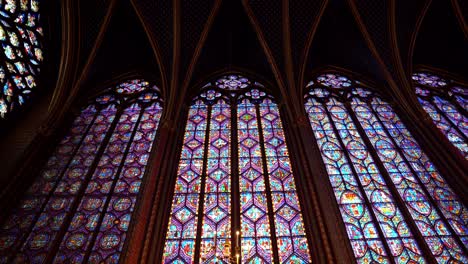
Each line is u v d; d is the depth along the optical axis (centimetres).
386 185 996
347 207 935
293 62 1335
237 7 1402
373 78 1377
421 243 854
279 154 1088
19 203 947
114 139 1152
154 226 859
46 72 1345
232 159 1075
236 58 1463
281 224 893
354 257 820
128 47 1440
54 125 1145
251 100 1321
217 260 817
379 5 1345
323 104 1288
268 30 1377
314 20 1359
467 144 1116
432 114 1243
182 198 962
